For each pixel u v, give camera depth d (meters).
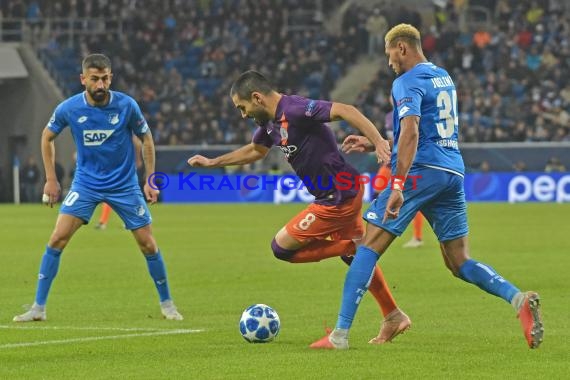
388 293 24.44
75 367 21.28
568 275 39.81
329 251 25.31
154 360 22.02
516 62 117.44
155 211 90.88
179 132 114.88
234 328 27.02
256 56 124.56
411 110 22.28
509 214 80.56
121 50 124.44
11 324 28.05
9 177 119.50
